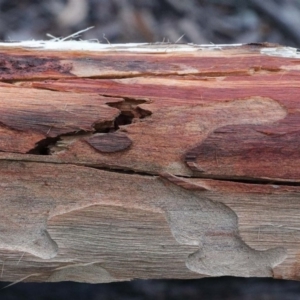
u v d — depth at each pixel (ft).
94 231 1.64
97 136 1.60
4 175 1.62
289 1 3.33
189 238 1.64
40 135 1.60
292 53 1.71
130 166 1.61
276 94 1.63
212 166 1.61
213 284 2.41
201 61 1.68
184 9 3.14
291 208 1.63
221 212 1.63
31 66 1.66
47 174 1.62
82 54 1.68
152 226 1.63
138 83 1.64
